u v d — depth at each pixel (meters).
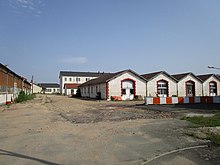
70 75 97.44
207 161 5.48
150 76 42.19
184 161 5.51
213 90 45.75
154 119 12.77
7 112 18.02
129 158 5.79
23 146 7.01
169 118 13.12
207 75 46.75
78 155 6.05
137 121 11.99
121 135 8.40
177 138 7.84
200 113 15.84
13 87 35.50
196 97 28.38
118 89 38.78
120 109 19.89
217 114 14.52
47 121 12.45
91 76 100.00
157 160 5.62
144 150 6.48
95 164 5.37
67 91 87.00
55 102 32.25
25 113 17.03
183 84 43.19
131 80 39.69
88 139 7.84
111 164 5.37
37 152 6.35
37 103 30.16
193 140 7.55
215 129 8.98
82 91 59.72
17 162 5.50
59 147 6.85
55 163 5.44
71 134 8.72
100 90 41.91
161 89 41.66
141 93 40.16
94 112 17.28
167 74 41.91
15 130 9.79
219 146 6.84
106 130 9.41
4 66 26.61
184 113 15.97
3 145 7.17
